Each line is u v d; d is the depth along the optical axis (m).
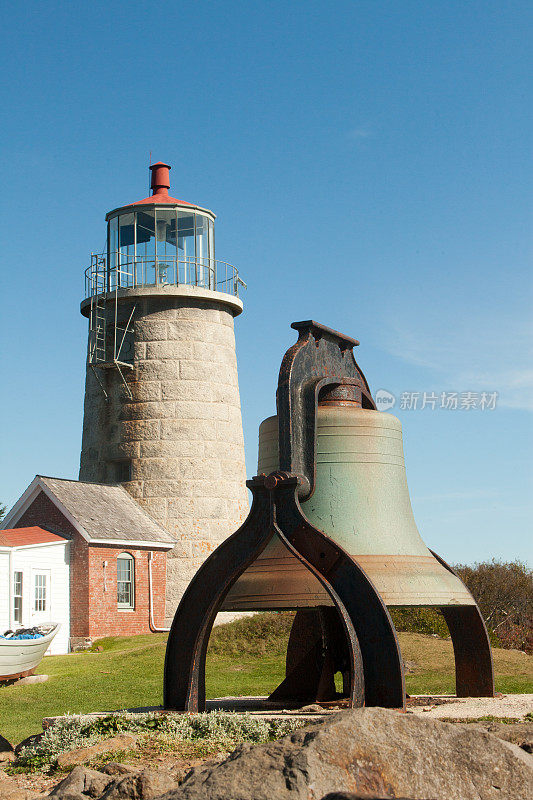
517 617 39.06
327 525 10.14
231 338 42.31
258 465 11.21
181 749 8.91
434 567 10.50
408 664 21.98
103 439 40.47
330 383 10.67
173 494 39.06
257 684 21.36
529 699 11.52
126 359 40.50
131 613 36.06
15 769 9.27
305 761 5.94
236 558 9.66
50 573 33.88
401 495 10.76
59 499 35.44
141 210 41.03
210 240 42.31
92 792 7.46
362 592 9.16
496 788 6.08
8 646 22.55
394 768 6.06
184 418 39.75
